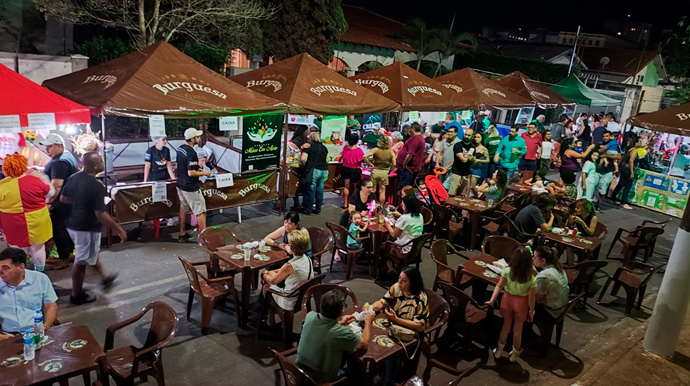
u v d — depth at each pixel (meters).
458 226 9.48
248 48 17.59
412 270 4.75
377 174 10.30
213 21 13.79
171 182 8.31
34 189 5.88
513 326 6.14
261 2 17.70
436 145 12.13
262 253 6.28
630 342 6.57
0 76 6.57
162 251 7.93
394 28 31.59
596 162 11.91
